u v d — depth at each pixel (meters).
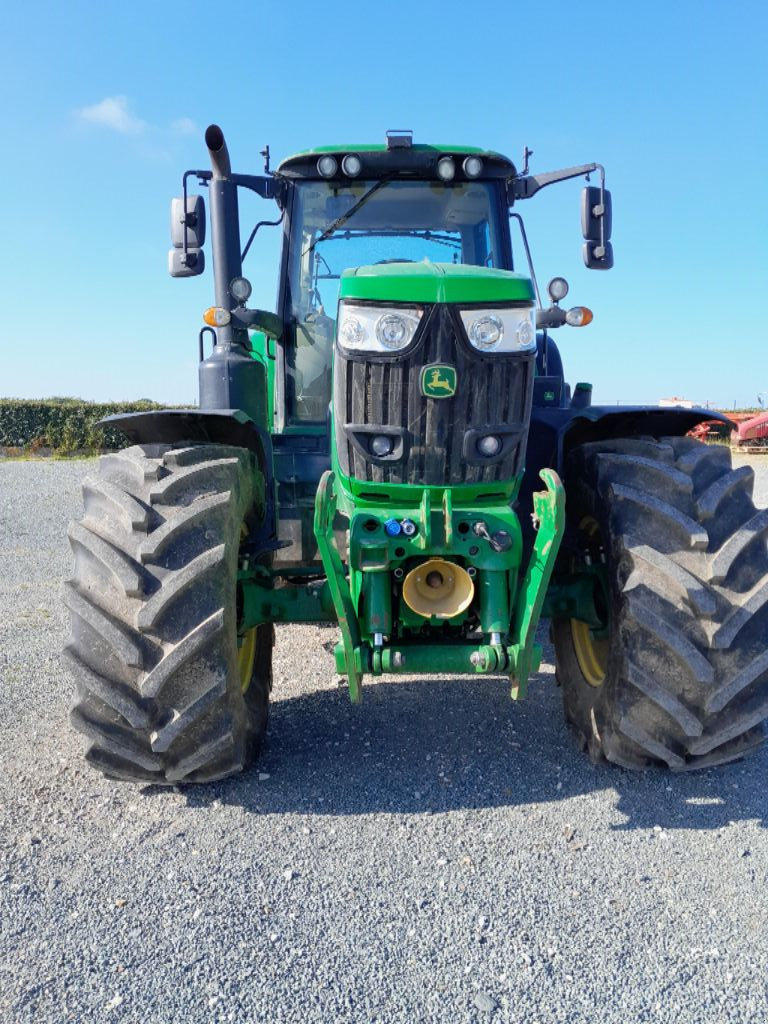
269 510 3.90
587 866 2.77
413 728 3.98
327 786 3.37
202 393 3.87
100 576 3.03
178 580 2.93
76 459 23.19
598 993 2.17
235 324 3.86
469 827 3.04
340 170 4.55
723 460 3.38
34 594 7.13
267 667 3.89
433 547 3.06
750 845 2.89
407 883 2.69
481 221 4.76
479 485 3.17
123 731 2.99
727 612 3.02
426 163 4.57
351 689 3.07
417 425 3.12
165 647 2.92
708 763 3.23
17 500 13.27
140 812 3.18
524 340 3.16
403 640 3.18
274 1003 2.15
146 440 3.96
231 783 3.41
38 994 2.19
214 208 4.11
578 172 4.54
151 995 2.19
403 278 3.09
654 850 2.87
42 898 2.62
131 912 2.54
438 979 2.23
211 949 2.37
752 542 3.15
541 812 3.14
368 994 2.18
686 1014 2.10
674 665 3.03
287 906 2.57
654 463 3.27
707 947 2.35
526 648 2.98
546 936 2.41
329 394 4.67
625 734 3.13
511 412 3.18
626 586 3.08
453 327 3.06
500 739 3.84
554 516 2.89
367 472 3.19
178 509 3.09
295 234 4.69
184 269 4.16
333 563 2.93
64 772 3.53
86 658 2.96
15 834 3.02
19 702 4.38
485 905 2.56
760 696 3.08
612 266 4.49
